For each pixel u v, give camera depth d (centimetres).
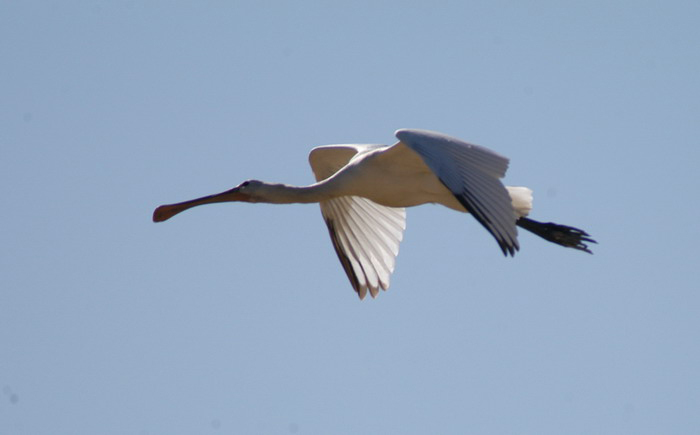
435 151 1542
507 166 1500
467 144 1538
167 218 1847
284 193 1800
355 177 1753
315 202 1789
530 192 1778
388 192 1748
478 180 1507
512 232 1470
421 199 1753
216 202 1833
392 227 1844
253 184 1816
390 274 1842
